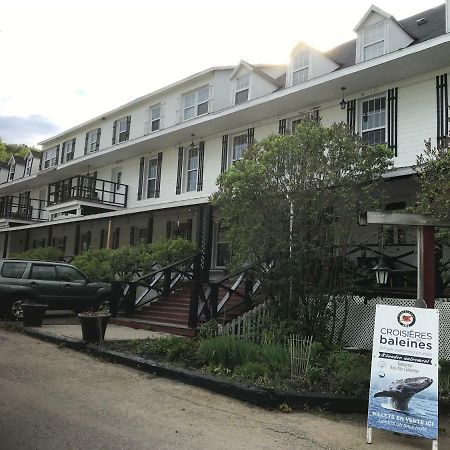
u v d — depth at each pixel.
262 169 9.00
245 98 18.48
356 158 9.08
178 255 15.36
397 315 5.28
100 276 15.80
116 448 4.60
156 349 8.68
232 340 7.88
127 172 24.12
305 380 6.74
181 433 5.11
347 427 5.55
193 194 19.47
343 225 8.99
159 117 22.62
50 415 5.46
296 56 16.33
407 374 5.10
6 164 39.09
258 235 9.12
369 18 14.38
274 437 5.14
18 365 7.88
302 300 9.13
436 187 7.21
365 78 13.83
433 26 14.56
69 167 27.28
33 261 13.72
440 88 12.75
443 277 9.82
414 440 5.20
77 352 9.14
